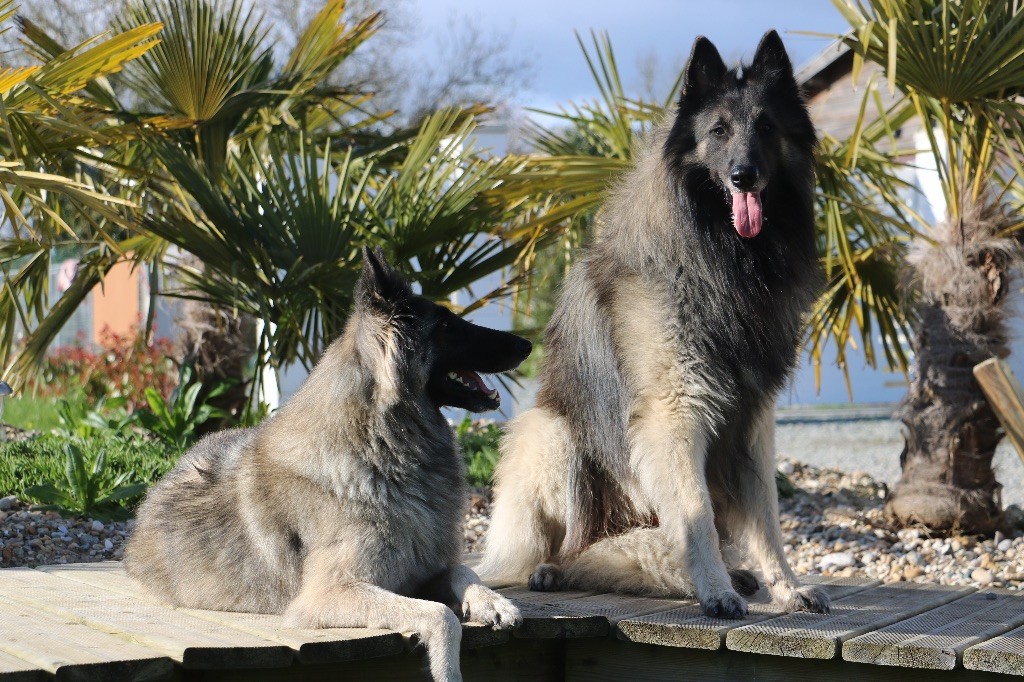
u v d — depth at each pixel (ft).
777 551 13.24
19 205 24.20
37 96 19.81
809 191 13.66
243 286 22.36
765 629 11.62
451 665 10.44
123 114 24.49
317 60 26.71
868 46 18.37
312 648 10.23
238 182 23.21
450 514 12.54
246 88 25.84
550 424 14.51
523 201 24.52
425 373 12.35
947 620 12.48
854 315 24.80
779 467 32.27
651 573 13.55
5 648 10.14
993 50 18.28
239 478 12.72
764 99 13.06
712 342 12.76
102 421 27.50
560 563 14.49
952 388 21.53
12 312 24.12
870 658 11.01
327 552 11.67
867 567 20.62
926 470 22.16
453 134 26.86
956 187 20.90
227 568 12.43
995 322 21.34
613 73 25.72
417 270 25.04
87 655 9.68
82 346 52.21
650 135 14.51
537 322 48.24
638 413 12.96
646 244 13.08
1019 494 31.09
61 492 21.07
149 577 13.14
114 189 24.59
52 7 64.80
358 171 26.86
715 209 13.03
